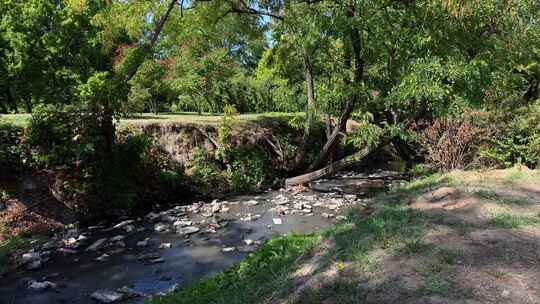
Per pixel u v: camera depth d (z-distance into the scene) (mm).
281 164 14758
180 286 6141
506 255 3957
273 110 24219
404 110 11867
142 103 19359
